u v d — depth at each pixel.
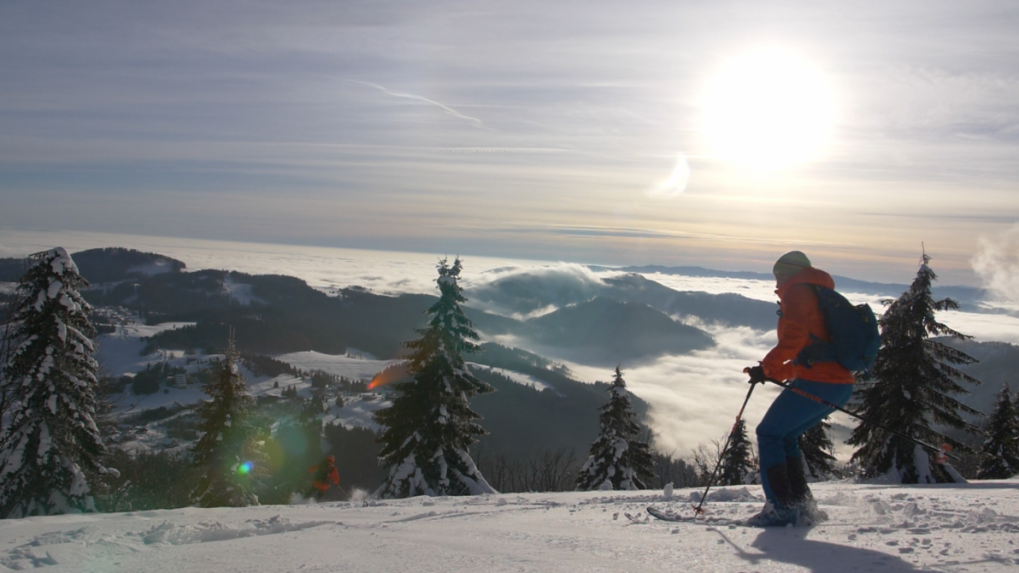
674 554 2.98
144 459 34.66
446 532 4.02
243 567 3.19
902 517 3.80
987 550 2.75
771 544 3.11
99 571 3.38
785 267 4.06
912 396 21.11
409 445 24.08
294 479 27.11
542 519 4.55
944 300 21.33
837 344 3.90
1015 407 31.14
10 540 4.33
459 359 24.81
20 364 20.91
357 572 2.93
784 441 3.98
